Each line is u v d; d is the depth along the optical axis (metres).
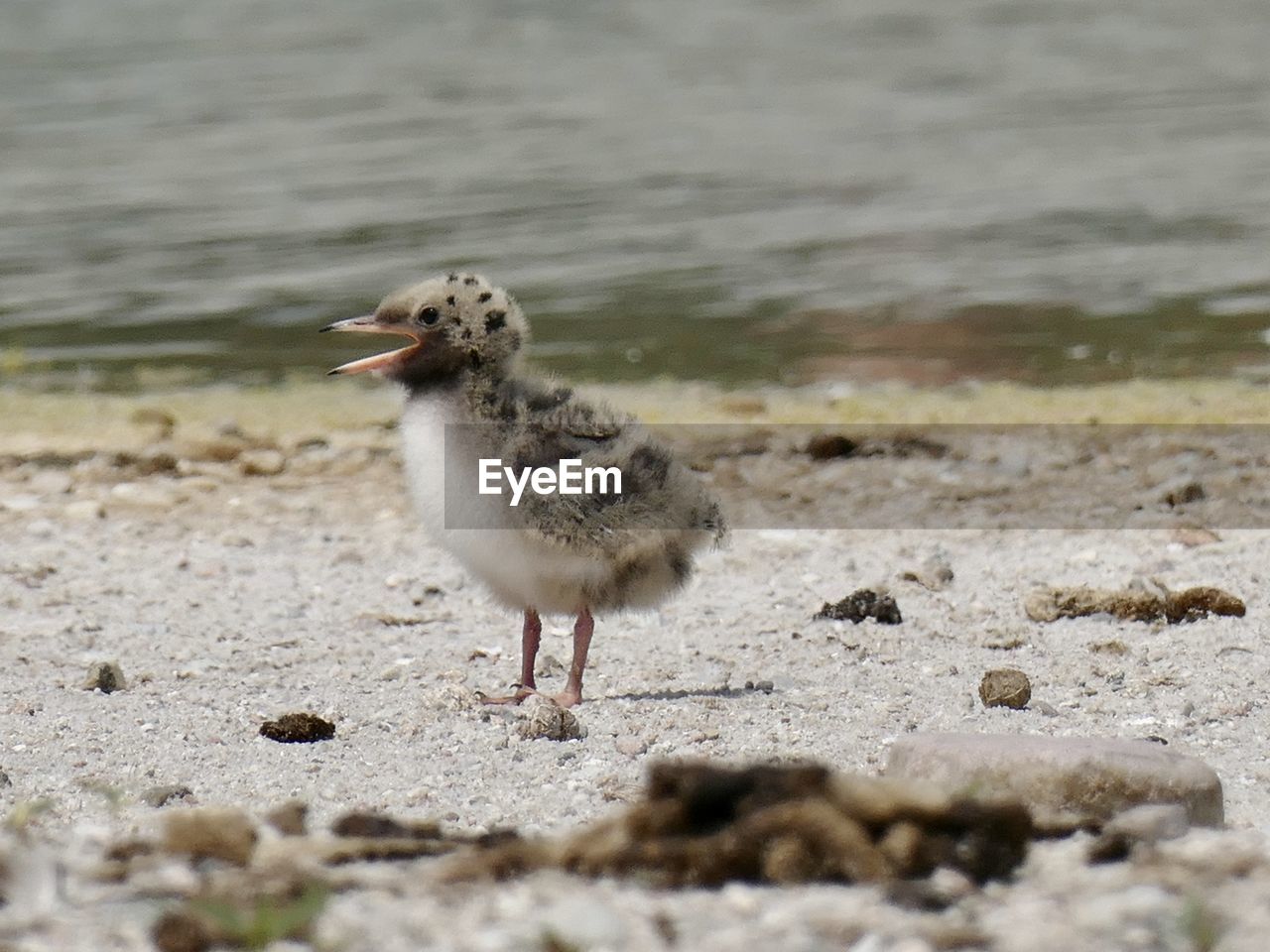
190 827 6.91
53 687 10.22
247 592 12.61
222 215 28.72
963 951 5.83
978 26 53.06
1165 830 7.11
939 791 6.77
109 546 13.83
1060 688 9.95
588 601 9.99
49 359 20.92
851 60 46.47
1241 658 10.42
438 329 10.18
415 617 11.90
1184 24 52.28
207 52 48.00
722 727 9.27
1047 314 22.34
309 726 9.16
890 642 11.02
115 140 35.44
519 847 6.74
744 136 35.56
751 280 24.39
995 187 30.50
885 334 21.48
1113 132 35.47
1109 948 5.85
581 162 33.00
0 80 43.25
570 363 20.41
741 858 6.53
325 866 6.75
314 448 17.05
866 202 29.44
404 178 31.62
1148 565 12.64
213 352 21.20
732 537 13.73
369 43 50.03
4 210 29.19
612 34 52.06
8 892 6.38
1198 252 25.58
